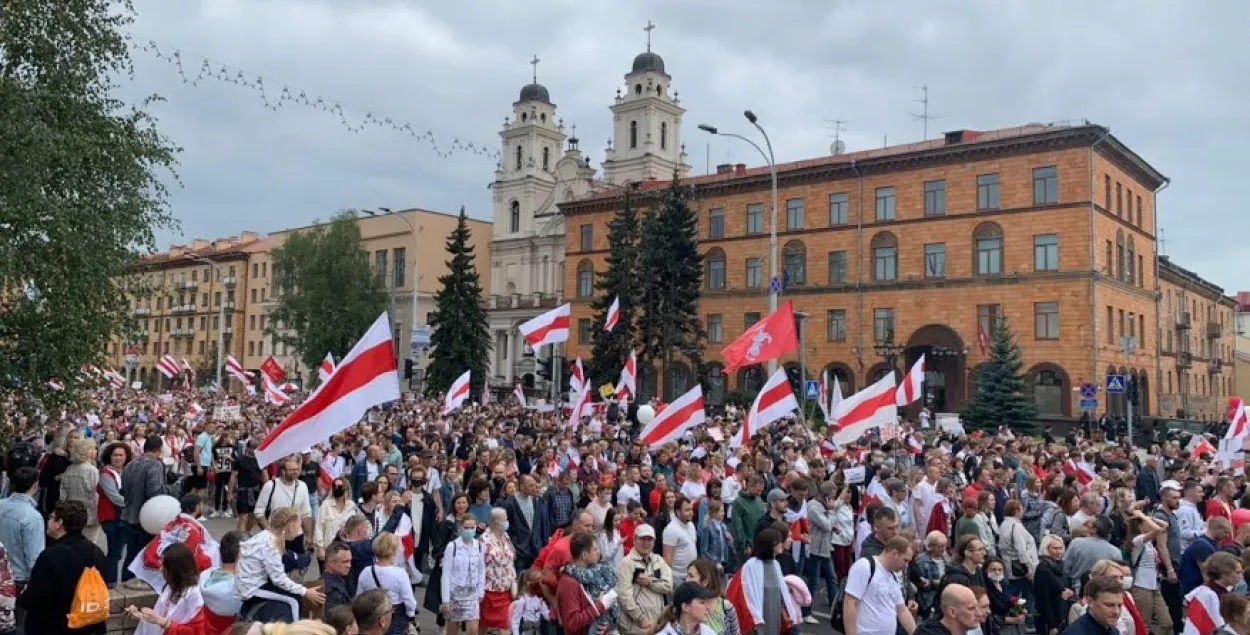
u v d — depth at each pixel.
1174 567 12.27
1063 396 52.25
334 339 75.81
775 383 18.61
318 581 10.09
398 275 93.62
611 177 84.19
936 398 57.12
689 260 57.97
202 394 60.12
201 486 20.73
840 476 15.60
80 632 7.74
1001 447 22.92
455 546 10.39
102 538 14.88
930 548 10.34
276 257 79.19
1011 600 10.07
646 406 27.53
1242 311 110.31
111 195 16.97
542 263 87.25
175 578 7.59
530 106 91.25
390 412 38.56
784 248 64.25
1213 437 37.06
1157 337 61.97
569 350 76.31
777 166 65.81
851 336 60.56
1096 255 52.94
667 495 13.72
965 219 56.72
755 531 13.08
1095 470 20.30
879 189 60.59
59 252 15.59
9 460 14.61
